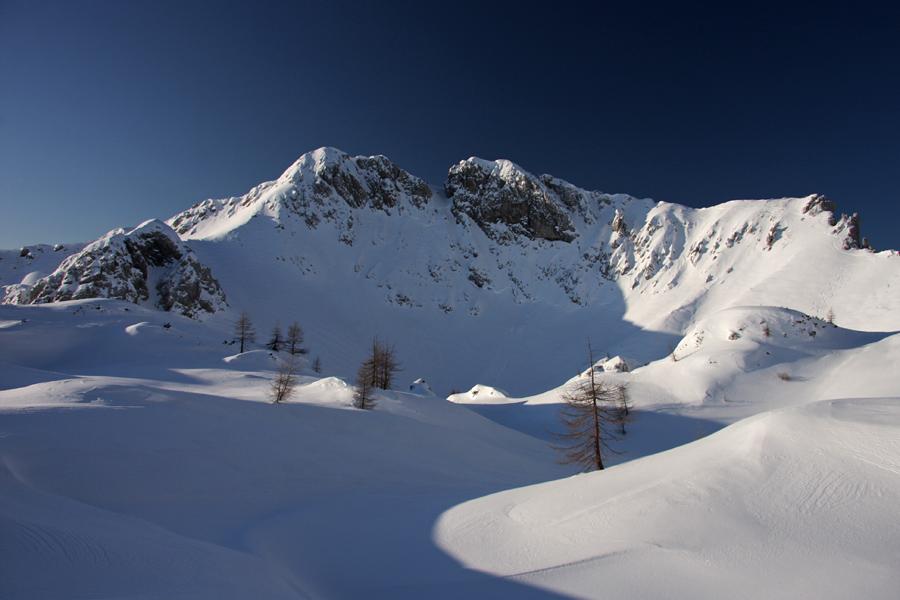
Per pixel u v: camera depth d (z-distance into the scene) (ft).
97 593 23.13
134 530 38.32
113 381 119.55
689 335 298.76
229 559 34.58
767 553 29.22
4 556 25.48
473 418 174.91
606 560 32.58
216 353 257.75
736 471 39.86
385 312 583.17
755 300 490.08
